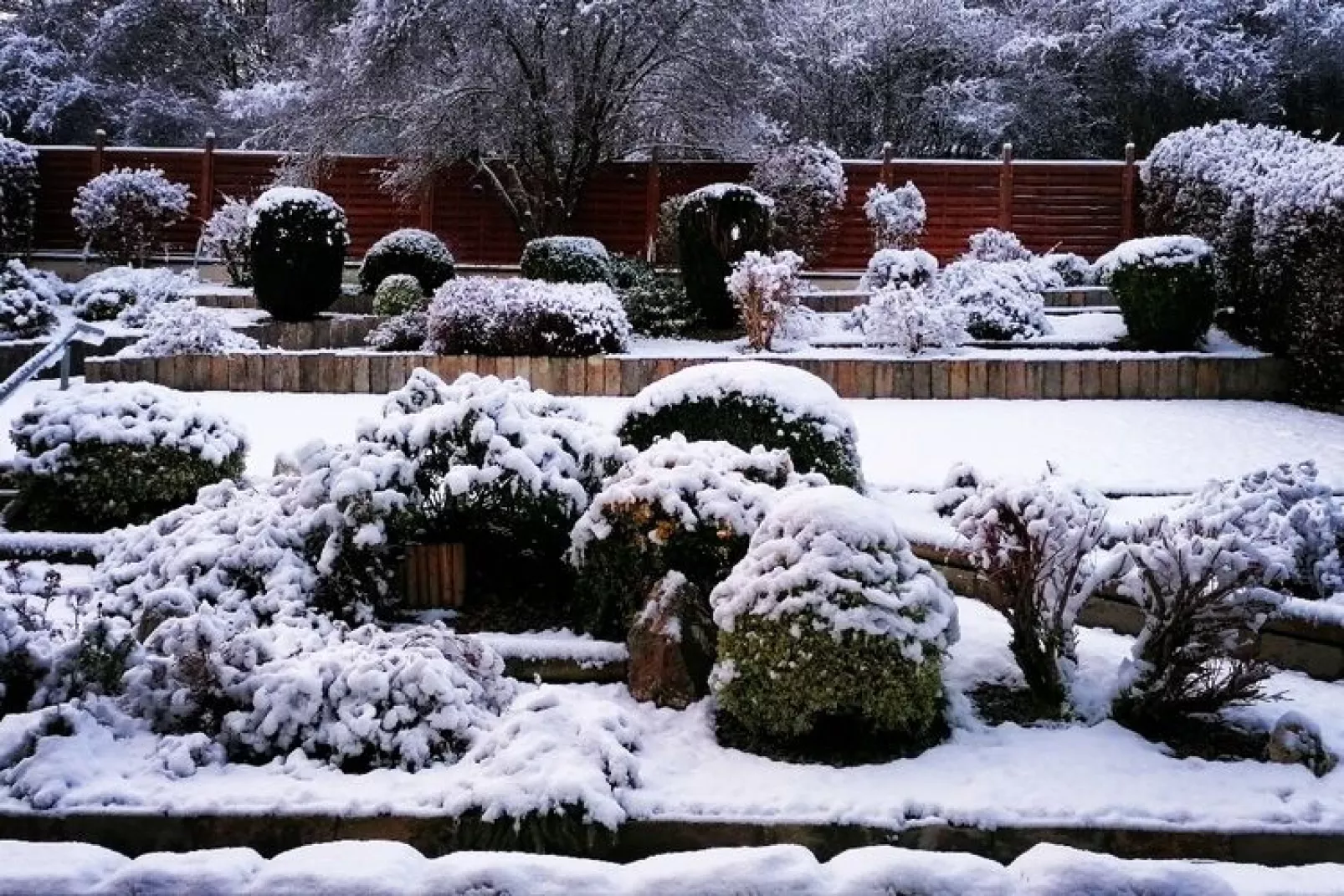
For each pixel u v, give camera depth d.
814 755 4.48
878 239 17.59
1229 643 4.73
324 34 19.70
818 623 4.46
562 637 5.53
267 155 18.88
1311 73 22.70
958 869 3.12
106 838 3.97
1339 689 5.30
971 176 18.31
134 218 17.64
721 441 6.13
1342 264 10.79
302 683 4.46
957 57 23.98
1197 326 12.36
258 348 12.50
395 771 4.30
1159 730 4.77
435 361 11.78
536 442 5.82
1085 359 11.77
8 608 4.88
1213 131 14.95
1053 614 4.94
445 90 16.78
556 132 17.41
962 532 5.14
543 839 3.90
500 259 18.70
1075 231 18.33
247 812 3.98
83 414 7.10
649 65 17.16
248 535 5.59
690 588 5.10
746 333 13.59
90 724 4.41
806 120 23.53
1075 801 4.09
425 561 5.80
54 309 13.83
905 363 11.76
